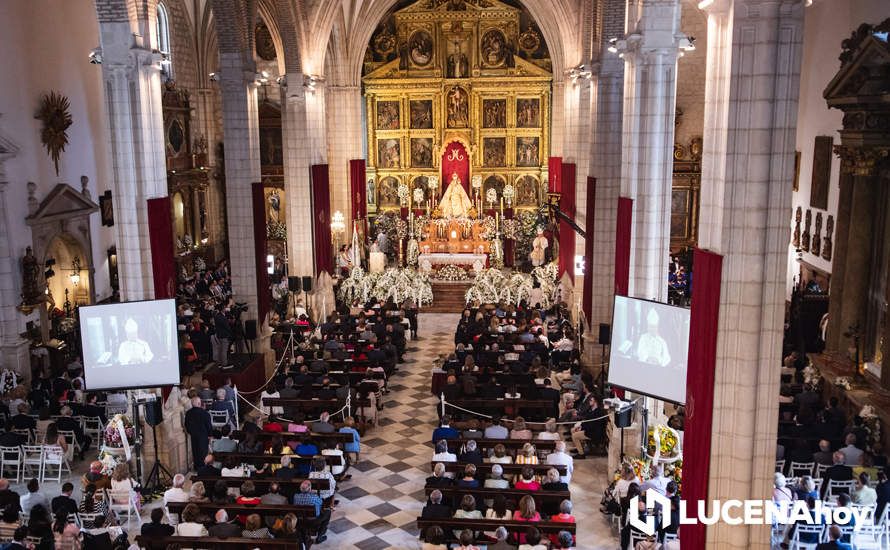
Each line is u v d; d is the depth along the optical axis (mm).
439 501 14219
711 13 11445
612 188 24969
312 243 32688
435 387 23547
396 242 43938
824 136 26172
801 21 10805
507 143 44156
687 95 36656
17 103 23391
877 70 19781
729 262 11445
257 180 26688
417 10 42875
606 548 15320
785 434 17781
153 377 17547
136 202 18375
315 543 15484
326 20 31594
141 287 18719
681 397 14852
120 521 16250
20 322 23641
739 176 11258
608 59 24359
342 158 41312
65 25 26125
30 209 23969
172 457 18656
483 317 28844
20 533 13008
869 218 21234
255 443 17547
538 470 16266
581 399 21109
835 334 22578
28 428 19062
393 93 43812
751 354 11508
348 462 19078
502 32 43219
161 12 35875
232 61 25578
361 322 27406
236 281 26344
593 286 25141
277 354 27578
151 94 18438
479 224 41031
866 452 16734
